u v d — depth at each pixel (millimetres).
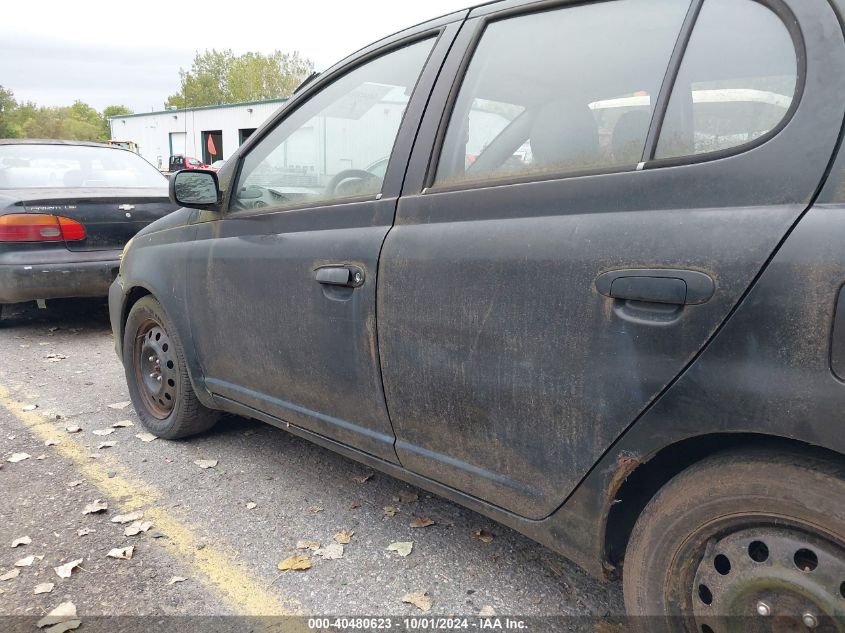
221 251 3008
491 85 2158
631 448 1708
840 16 1476
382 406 2357
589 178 1814
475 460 2107
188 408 3502
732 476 1547
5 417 4086
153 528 2803
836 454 1439
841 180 1395
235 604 2322
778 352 1430
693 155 1644
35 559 2572
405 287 2180
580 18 1985
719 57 1651
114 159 6965
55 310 7266
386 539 2705
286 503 3006
